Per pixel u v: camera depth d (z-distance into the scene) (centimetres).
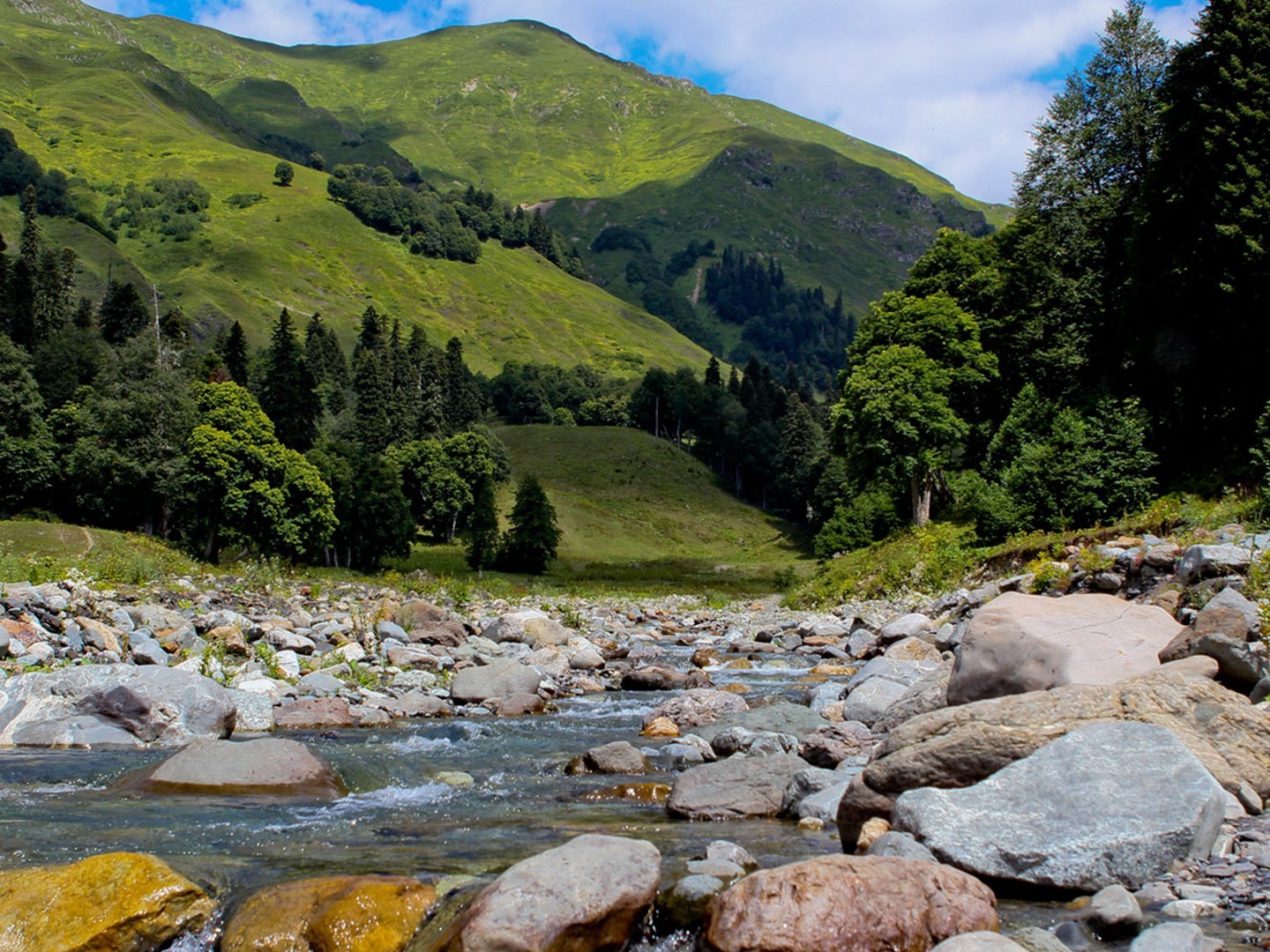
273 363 10294
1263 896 594
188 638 1848
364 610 2961
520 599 4209
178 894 627
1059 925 575
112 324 12138
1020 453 3638
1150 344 3428
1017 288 4866
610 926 588
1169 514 2411
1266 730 806
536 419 17400
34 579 2406
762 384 17812
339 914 602
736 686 1845
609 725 1505
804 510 13838
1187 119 3344
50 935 577
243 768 1034
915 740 821
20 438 6912
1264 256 2930
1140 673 981
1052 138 4566
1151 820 659
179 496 6353
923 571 3338
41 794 966
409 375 14912
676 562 10319
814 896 561
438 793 1020
